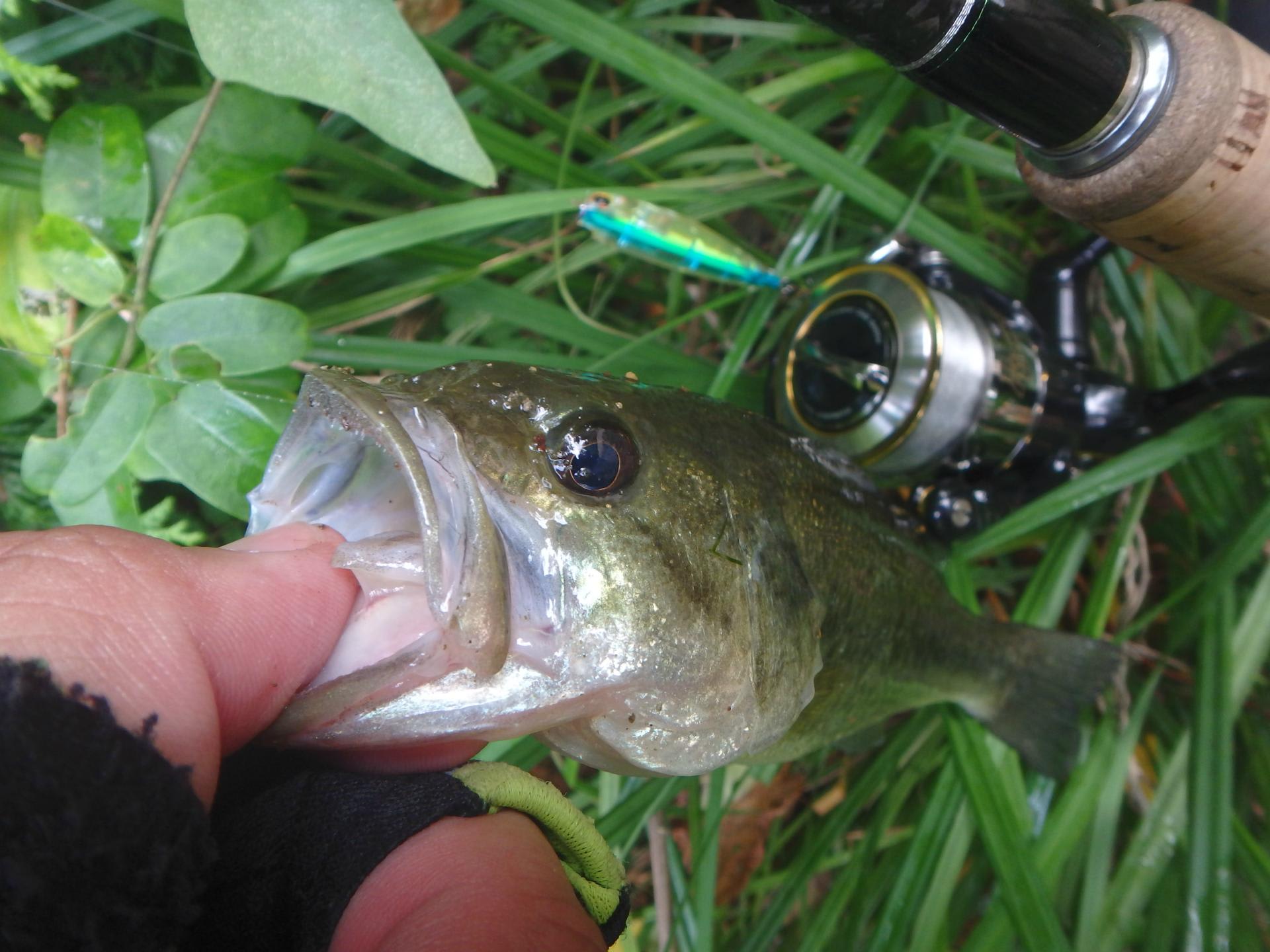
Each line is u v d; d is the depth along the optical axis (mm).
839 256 239
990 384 190
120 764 101
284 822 119
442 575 118
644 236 212
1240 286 160
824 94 254
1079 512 245
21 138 197
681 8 278
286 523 136
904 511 218
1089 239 220
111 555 115
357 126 228
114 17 196
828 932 222
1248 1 226
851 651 172
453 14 238
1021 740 223
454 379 134
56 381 189
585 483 129
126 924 97
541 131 254
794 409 204
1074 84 131
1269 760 235
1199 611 232
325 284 227
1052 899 211
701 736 136
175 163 192
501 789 125
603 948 113
